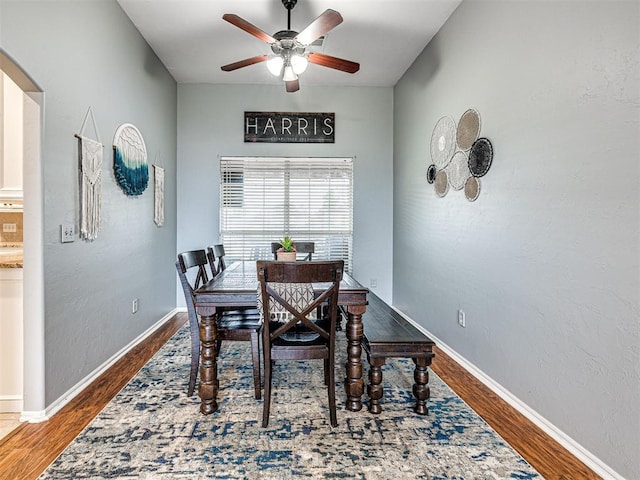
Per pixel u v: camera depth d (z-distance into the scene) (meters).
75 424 1.93
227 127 4.49
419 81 3.72
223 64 3.93
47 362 2.02
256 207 4.56
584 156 1.66
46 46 2.00
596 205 1.60
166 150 4.04
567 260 1.76
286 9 2.94
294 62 2.64
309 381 2.47
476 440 1.80
